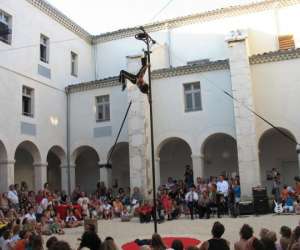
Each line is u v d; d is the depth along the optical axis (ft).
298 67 65.51
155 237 23.11
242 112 65.05
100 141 79.36
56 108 79.61
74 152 81.10
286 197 59.62
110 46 94.48
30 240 25.13
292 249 18.44
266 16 81.97
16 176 83.97
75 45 88.94
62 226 59.41
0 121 64.90
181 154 81.82
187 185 70.23
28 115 72.02
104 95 80.43
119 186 86.17
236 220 54.75
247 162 63.62
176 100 72.90
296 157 73.72
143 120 72.08
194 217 62.03
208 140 72.90
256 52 81.41
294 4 80.43
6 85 66.95
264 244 21.71
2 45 67.05
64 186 79.92
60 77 82.02
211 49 85.30
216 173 78.23
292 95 65.36
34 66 74.38
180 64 87.15
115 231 51.52
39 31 76.79
